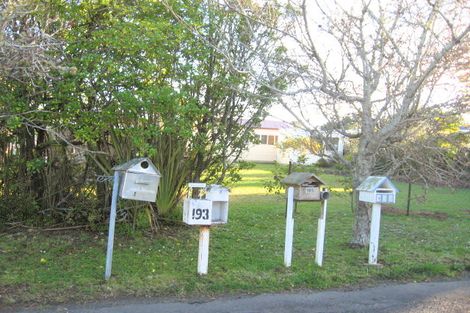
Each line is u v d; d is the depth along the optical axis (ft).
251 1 28.66
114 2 23.86
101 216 27.61
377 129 28.32
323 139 27.02
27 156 27.32
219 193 20.88
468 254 26.76
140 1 24.93
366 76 26.21
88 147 26.40
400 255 25.62
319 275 21.27
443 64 26.53
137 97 23.03
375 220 23.61
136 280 19.30
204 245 20.47
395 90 26.08
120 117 24.70
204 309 17.21
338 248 26.66
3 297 16.90
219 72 27.71
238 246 26.08
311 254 25.08
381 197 23.21
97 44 23.20
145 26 23.09
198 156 29.01
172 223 29.76
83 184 28.04
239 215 35.73
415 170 27.20
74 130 23.93
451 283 21.95
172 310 16.90
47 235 25.99
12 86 22.58
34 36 18.86
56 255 22.57
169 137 27.86
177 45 25.35
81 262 21.56
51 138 26.50
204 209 20.29
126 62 23.57
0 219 27.14
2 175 26.89
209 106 28.17
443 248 27.96
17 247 23.52
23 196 27.35
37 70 18.92
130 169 19.13
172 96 23.20
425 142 26.30
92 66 23.36
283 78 27.55
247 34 27.91
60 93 22.98
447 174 27.89
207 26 27.14
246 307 17.69
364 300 19.11
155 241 26.09
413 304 18.84
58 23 23.57
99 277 19.51
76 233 26.61
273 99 25.70
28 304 16.67
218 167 29.78
